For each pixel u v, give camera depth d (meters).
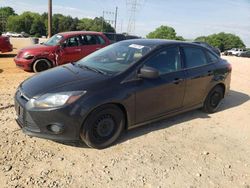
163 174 3.80
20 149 4.11
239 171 4.03
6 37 15.19
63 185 3.42
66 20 111.12
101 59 4.99
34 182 3.43
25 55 10.23
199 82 5.48
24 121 4.05
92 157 4.05
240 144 4.86
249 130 5.48
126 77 4.36
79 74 4.43
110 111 4.21
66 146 4.29
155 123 5.38
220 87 6.15
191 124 5.50
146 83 4.54
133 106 4.43
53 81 4.21
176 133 5.04
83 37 11.11
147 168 3.90
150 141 4.66
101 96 4.03
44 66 10.45
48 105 3.85
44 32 114.69
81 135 4.09
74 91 3.92
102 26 93.88
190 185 3.62
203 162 4.17
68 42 10.75
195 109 6.20
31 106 3.92
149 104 4.66
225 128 5.47
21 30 114.00
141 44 5.09
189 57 5.41
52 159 3.93
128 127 4.53
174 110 5.19
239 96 8.00
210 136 5.06
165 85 4.79
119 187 3.47
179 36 112.06
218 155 4.41
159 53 4.86
